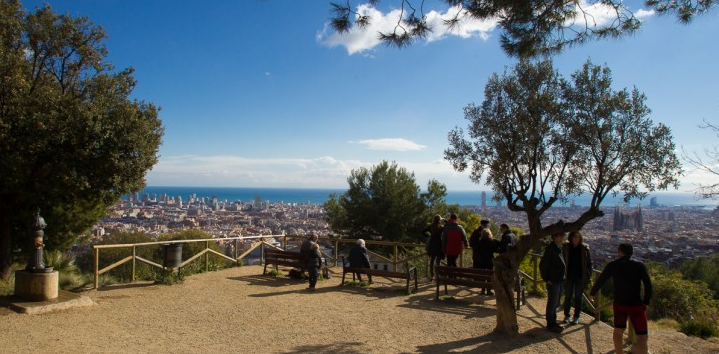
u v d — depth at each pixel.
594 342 6.71
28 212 11.09
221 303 8.88
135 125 10.09
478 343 6.52
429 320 7.74
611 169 6.77
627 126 6.72
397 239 21.12
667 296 12.15
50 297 8.24
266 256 12.20
